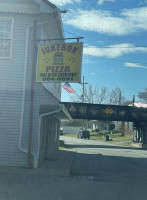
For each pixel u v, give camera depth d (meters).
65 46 12.92
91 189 9.68
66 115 19.78
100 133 75.38
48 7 13.25
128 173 14.04
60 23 14.02
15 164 13.18
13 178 10.83
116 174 13.62
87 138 65.88
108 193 9.17
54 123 23.20
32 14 13.80
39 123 13.38
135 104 56.12
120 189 9.94
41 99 13.49
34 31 13.46
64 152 24.73
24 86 13.52
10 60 13.66
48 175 12.21
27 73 13.64
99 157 22.22
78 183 10.68
